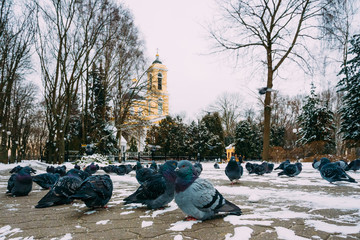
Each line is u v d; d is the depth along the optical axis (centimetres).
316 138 2819
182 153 4606
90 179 449
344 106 2500
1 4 2152
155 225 346
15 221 388
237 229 313
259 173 1155
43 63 2381
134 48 2741
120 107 2828
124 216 407
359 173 1172
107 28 2552
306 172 1353
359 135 2345
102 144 3359
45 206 425
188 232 308
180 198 337
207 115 4759
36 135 6069
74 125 3834
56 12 2292
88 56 2616
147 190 437
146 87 2841
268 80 2128
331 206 459
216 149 4497
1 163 2122
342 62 2367
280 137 4959
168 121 4772
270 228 317
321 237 282
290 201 515
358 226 324
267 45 2150
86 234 311
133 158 3800
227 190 687
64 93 2522
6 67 2506
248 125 4728
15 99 3625
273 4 2078
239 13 2083
